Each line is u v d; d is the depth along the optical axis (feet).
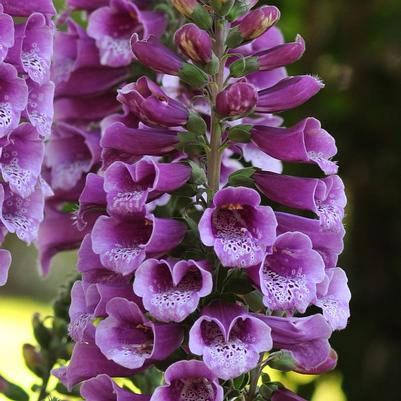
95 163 2.98
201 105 2.74
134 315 2.39
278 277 2.39
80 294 2.50
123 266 2.39
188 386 2.36
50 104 2.59
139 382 2.74
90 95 3.00
